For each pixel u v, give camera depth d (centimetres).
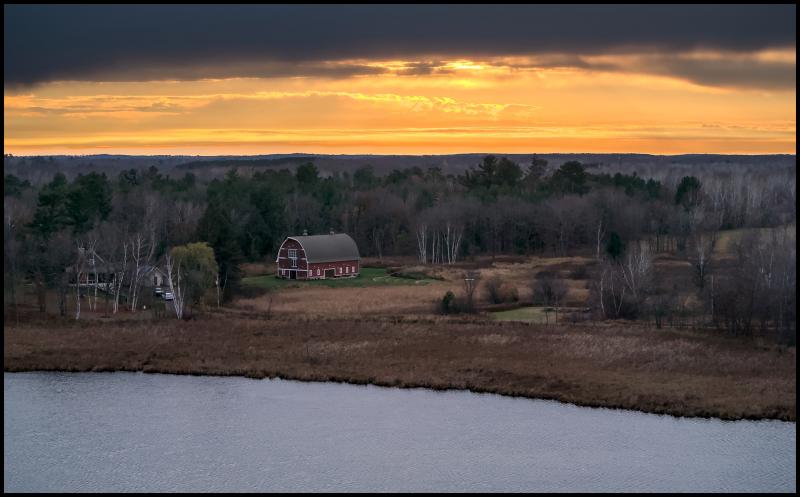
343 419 7019
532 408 7262
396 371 8188
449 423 6912
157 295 11862
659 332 9456
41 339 9500
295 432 6731
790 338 8994
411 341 9250
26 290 11919
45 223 13112
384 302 11681
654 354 8538
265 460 6184
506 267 15062
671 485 5712
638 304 10344
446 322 10144
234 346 9194
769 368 8094
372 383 8019
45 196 13262
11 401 7512
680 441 6469
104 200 16425
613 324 9950
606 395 7400
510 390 7644
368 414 7144
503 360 8475
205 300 11319
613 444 6431
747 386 7569
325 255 14112
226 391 7831
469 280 12181
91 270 11956
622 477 5859
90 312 10944
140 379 8238
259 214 16788
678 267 13788
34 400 7550
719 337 9219
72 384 8062
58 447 6444
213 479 5866
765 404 7119
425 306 11288
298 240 14012
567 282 12775
